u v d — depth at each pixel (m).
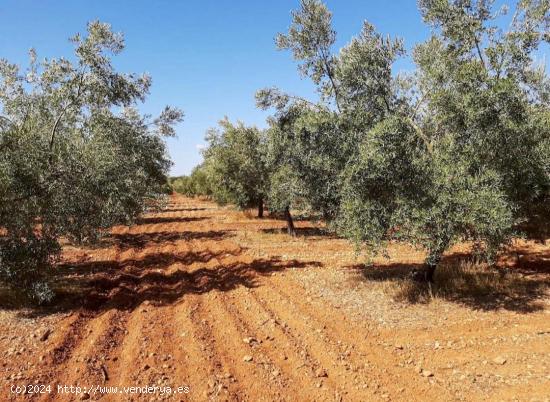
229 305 9.56
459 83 8.49
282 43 11.44
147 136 15.60
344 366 6.49
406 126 8.96
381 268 12.79
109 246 18.12
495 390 5.75
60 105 11.36
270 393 5.75
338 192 10.31
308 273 12.51
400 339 7.58
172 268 13.86
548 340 7.35
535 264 12.69
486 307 9.05
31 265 8.91
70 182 9.66
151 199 21.22
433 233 8.27
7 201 8.98
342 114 10.37
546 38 8.96
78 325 8.41
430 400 5.55
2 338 7.61
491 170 8.38
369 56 10.16
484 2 9.65
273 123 13.66
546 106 10.86
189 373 6.33
